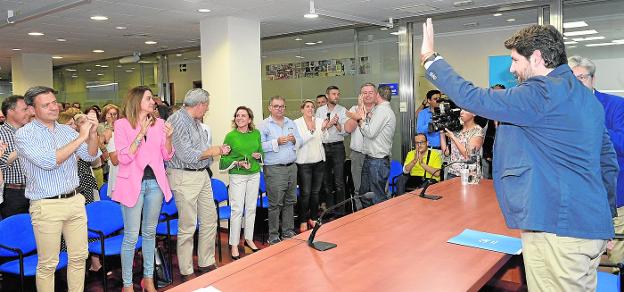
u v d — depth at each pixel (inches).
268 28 273.3
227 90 239.0
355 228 101.3
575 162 58.2
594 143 58.6
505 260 81.8
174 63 372.5
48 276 120.0
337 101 244.1
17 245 125.3
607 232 59.2
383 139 192.9
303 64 292.4
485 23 260.4
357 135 225.0
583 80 105.0
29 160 115.0
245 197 181.3
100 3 201.0
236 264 79.8
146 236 140.9
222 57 239.0
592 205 58.4
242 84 242.8
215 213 160.4
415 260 80.5
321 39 283.7
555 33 61.0
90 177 169.2
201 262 160.7
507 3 220.5
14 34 281.4
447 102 177.2
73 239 124.1
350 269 76.7
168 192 141.2
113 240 146.6
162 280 150.4
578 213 58.2
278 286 70.1
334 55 280.1
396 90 260.4
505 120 59.6
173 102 375.9
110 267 166.9
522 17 241.1
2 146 130.2
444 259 80.8
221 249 191.8
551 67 60.9
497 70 283.0
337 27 272.8
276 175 188.1
